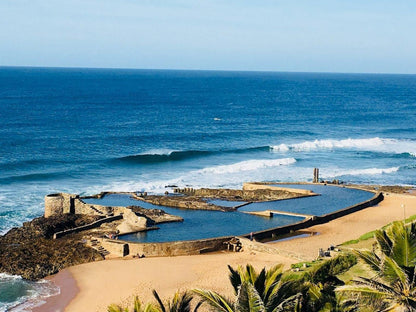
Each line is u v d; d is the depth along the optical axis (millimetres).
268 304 18516
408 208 58312
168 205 59000
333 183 71500
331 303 20484
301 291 20578
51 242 45281
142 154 85875
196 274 38344
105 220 51125
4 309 33125
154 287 36219
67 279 38156
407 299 18703
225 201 61344
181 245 43125
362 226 50938
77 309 33281
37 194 63906
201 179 74000
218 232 48688
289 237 47281
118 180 72375
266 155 92188
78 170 76750
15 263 40406
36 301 34438
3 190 65250
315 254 41781
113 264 40844
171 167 81438
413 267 19312
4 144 92625
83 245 44531
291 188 66688
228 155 91438
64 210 53062
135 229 48250
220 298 19844
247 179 74562
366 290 19281
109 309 21859
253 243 43562
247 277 19766
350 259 32812
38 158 82750
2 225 51594
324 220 52375
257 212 55531
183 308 20875
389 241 20891
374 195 64562
